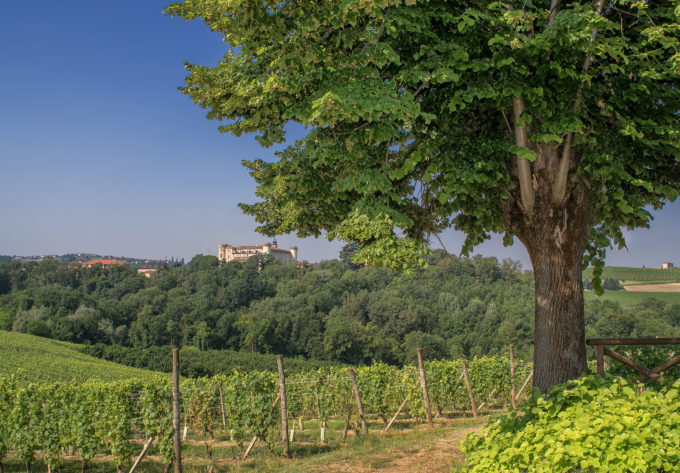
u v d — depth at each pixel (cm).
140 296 12619
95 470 1112
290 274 14462
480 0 654
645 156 677
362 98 562
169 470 1036
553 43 577
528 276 11050
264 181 952
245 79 662
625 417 461
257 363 7875
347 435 1326
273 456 1066
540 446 489
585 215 720
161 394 1072
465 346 8194
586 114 634
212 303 11644
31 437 1086
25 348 6388
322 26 624
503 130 715
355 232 654
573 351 700
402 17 593
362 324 9981
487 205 713
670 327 6284
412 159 646
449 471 764
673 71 607
